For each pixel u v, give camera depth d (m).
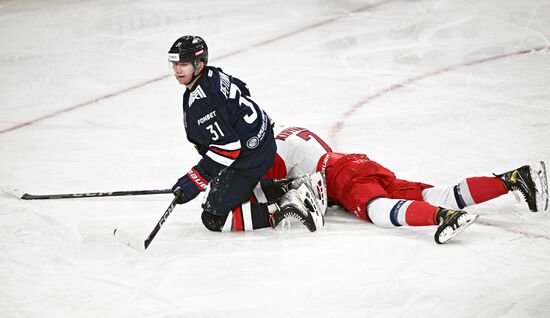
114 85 26.12
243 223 13.72
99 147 19.66
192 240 13.50
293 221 14.28
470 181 13.44
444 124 20.05
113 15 38.00
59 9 40.19
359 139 19.19
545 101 21.62
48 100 24.56
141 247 12.40
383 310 10.54
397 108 21.80
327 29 32.72
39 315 10.80
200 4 39.78
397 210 13.05
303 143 14.95
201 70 12.85
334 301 10.86
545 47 28.05
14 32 35.12
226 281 11.68
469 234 13.05
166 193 15.44
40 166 18.25
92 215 14.91
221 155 13.01
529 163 16.72
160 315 10.66
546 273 11.42
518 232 13.00
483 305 10.56
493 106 21.42
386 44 29.73
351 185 13.84
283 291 11.24
